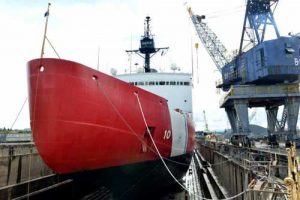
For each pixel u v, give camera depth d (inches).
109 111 403.2
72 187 493.7
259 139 1828.2
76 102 358.9
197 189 884.0
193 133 837.2
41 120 350.9
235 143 1328.7
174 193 750.5
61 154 358.6
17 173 650.8
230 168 831.1
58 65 351.6
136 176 514.9
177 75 892.6
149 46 1007.6
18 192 548.7
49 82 350.3
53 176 676.1
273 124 1604.3
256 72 1343.5
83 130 368.2
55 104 348.5
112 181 464.1
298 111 1334.9
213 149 1393.9
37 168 735.7
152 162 537.0
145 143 492.7
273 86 1370.6
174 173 693.3
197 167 1363.2
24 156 681.6
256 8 1566.2
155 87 874.1
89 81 376.2
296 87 1344.7
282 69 1253.1
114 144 418.6
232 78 1628.9
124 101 435.2
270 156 679.7
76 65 360.5
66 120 353.1
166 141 569.6
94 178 424.2
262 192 358.9
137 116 459.8
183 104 871.7
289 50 1259.2
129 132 442.3
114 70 883.4
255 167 585.3
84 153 379.2
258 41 1530.5
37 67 357.4
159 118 530.0
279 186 410.0
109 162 425.1
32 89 360.2
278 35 1540.4
